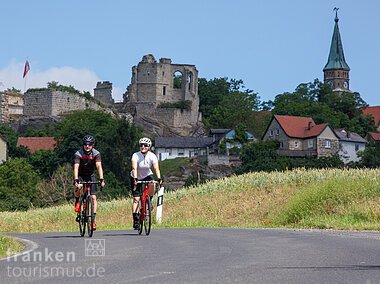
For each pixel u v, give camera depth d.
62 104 122.88
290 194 35.97
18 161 73.00
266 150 105.44
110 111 129.62
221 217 32.47
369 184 27.52
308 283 8.77
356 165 97.81
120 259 11.65
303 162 94.75
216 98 161.12
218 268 10.20
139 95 138.00
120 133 91.50
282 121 113.25
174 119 134.88
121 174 84.56
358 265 10.38
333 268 10.09
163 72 138.25
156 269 10.23
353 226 20.05
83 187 16.61
